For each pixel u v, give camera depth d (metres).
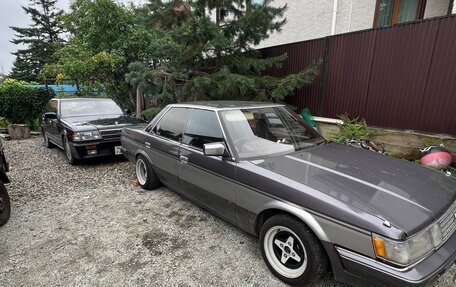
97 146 5.64
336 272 2.03
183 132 3.57
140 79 6.52
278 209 2.35
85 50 10.48
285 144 3.09
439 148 4.24
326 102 6.11
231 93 6.36
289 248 2.36
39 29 38.25
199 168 3.15
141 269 2.64
